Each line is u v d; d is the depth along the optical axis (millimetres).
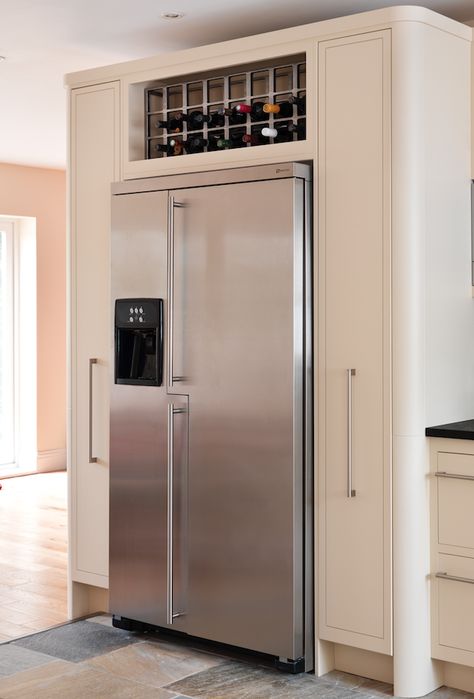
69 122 4145
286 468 3410
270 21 3945
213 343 3580
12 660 3650
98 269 4066
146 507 3811
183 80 3939
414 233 3240
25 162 7480
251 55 3576
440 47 3344
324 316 3414
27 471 7875
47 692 3338
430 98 3295
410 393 3252
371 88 3281
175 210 3674
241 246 3492
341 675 3504
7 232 7844
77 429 4164
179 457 3686
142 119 3998
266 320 3439
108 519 4047
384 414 3289
